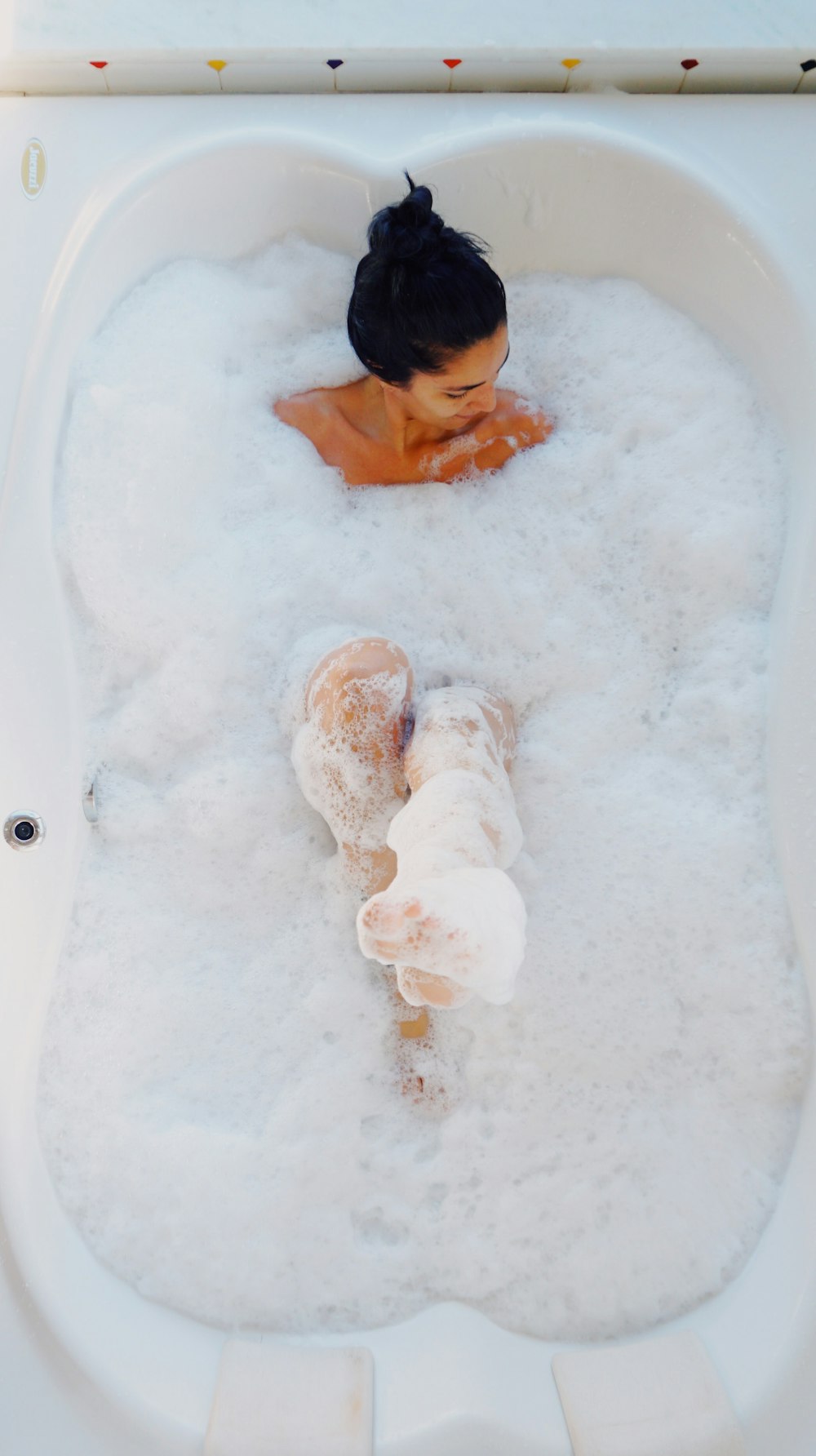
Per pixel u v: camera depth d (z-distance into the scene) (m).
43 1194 1.05
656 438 1.28
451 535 1.29
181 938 1.19
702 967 1.14
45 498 1.19
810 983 1.09
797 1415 0.93
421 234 0.99
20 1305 0.97
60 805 1.15
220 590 1.23
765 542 1.23
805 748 1.12
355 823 1.13
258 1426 0.93
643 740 1.24
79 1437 0.93
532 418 1.29
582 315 1.32
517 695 1.27
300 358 1.31
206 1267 1.05
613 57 1.23
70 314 1.22
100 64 1.24
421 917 0.77
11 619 1.16
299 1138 1.11
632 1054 1.14
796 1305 0.96
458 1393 0.96
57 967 1.14
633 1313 1.05
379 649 1.10
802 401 1.20
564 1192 1.09
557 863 1.20
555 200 1.27
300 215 1.29
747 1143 1.10
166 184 1.24
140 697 1.22
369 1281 1.07
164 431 1.21
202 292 1.28
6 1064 1.07
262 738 1.23
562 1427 0.95
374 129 1.25
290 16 1.23
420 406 1.16
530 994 1.16
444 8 1.23
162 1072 1.14
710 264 1.25
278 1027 1.17
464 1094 1.15
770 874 1.14
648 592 1.27
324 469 1.30
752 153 1.24
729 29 1.22
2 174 1.24
